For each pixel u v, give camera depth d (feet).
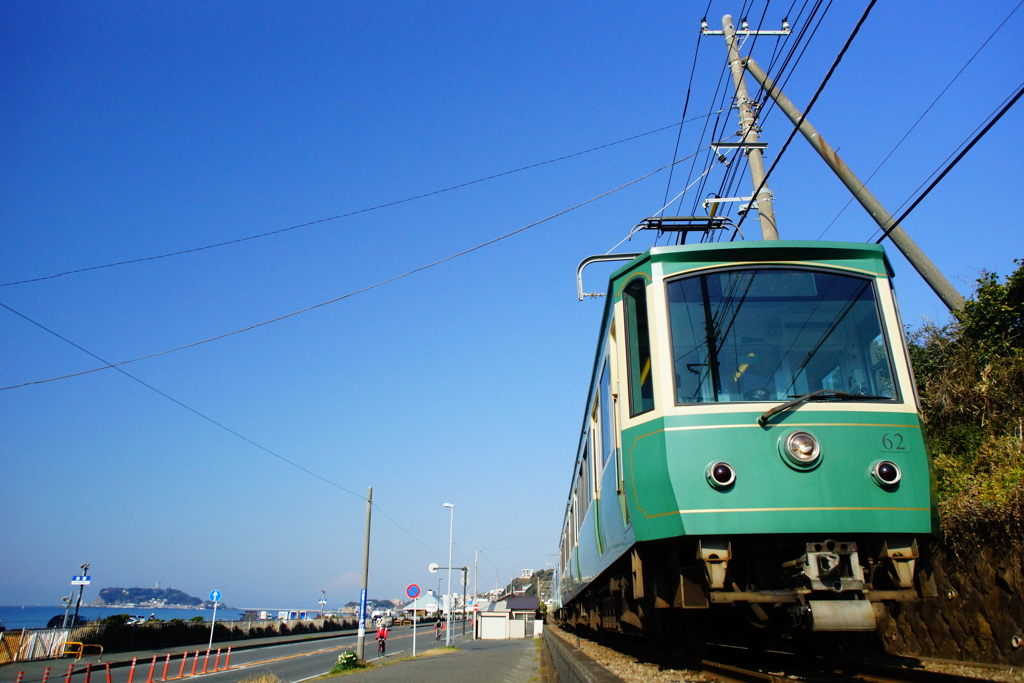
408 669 73.87
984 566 26.76
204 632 134.82
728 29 45.57
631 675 21.11
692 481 19.15
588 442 36.37
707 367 20.52
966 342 39.70
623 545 22.91
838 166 36.58
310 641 158.20
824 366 20.59
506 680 60.08
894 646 32.30
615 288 23.61
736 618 25.04
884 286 21.61
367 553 90.07
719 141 38.68
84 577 111.86
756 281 21.65
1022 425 33.04
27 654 93.25
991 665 24.39
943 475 35.35
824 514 18.54
